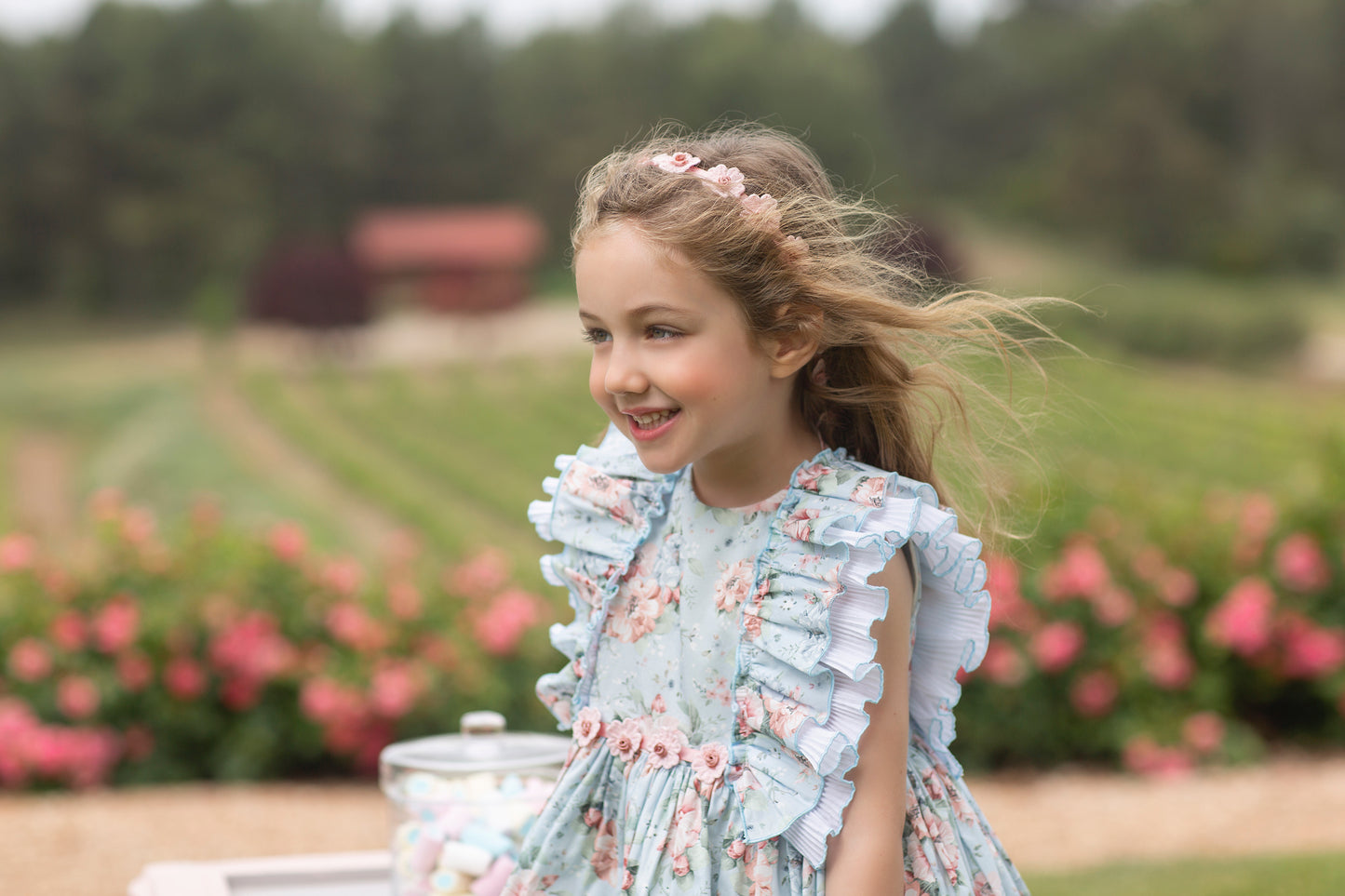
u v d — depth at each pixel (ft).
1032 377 5.34
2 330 169.68
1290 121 186.60
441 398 109.81
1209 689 17.80
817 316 4.50
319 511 63.16
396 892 6.25
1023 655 17.11
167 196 182.70
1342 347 132.05
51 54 183.32
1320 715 18.74
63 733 16.16
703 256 4.25
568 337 154.61
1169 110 190.70
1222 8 189.26
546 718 17.19
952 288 5.08
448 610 18.10
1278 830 14.03
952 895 4.68
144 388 124.67
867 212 4.86
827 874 4.40
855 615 4.31
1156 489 21.75
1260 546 18.67
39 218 179.32
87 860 13.01
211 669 16.71
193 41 186.39
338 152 193.36
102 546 17.53
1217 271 177.06
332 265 137.90
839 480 4.59
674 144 4.91
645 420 4.44
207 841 13.76
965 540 4.55
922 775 4.83
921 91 221.25
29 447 105.70
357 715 16.60
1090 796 15.98
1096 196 188.24
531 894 4.88
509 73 203.62
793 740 4.33
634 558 5.01
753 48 201.67
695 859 4.50
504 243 157.58
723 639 4.69
